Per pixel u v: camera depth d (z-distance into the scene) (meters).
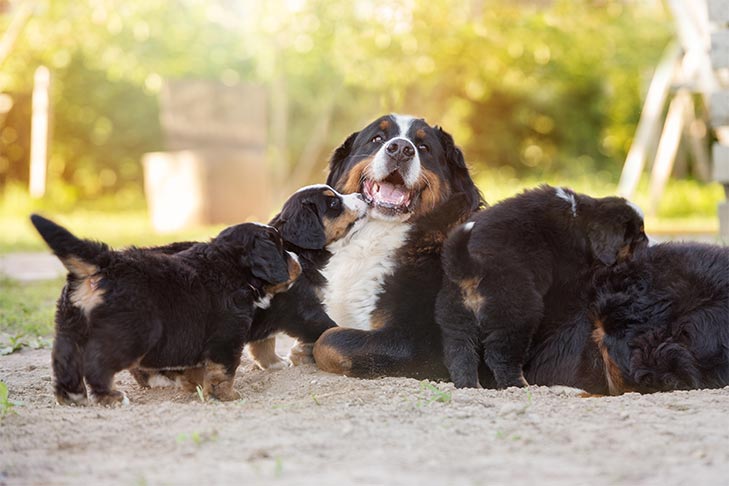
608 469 5.21
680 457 5.45
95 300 7.14
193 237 22.86
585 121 41.62
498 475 5.11
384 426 6.20
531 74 33.97
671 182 34.62
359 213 9.03
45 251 22.36
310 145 36.78
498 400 7.14
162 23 32.19
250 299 8.02
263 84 36.00
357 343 8.30
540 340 8.19
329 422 6.32
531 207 8.33
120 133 40.38
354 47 29.86
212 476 5.10
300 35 30.23
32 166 34.16
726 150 17.12
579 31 29.53
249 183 28.92
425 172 9.28
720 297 7.82
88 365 7.18
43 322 11.87
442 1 28.47
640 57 31.50
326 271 9.08
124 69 33.72
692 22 21.06
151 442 5.86
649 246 8.25
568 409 6.75
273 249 8.14
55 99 38.56
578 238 8.26
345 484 4.92
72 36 32.12
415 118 9.74
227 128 29.50
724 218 17.23
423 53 29.55
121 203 39.06
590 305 8.16
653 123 24.44
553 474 5.13
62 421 6.48
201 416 6.55
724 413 6.52
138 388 8.66
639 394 7.41
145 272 7.38
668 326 7.84
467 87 35.78
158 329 7.35
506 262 7.93
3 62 31.33
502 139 41.53
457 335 8.02
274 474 5.11
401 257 8.73
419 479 5.02
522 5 30.53
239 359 7.91
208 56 33.72
